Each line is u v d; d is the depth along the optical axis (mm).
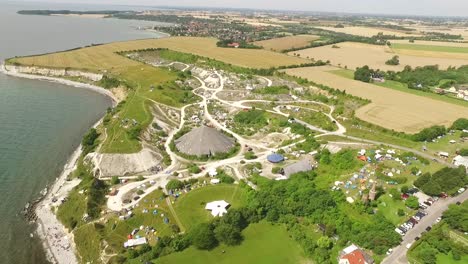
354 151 145875
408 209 109875
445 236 95125
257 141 161875
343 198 112750
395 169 132125
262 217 106625
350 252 89438
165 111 189750
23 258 93250
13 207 112250
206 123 180375
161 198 115062
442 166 136500
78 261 93500
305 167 133125
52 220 108188
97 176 128250
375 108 199375
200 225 97062
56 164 138875
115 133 153125
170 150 150625
